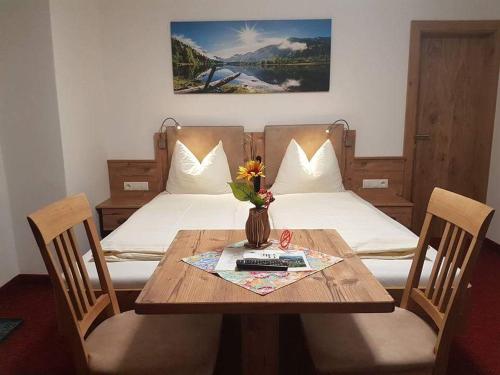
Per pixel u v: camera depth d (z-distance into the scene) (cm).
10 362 183
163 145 328
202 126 328
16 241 265
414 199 355
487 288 255
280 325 184
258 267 119
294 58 318
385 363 115
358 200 278
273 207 259
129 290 159
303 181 303
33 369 178
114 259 174
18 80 246
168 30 315
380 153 334
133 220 226
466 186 352
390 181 335
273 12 312
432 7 310
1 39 242
